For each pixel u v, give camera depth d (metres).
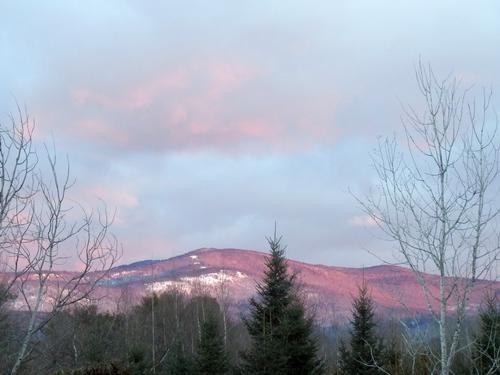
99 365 14.40
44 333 14.02
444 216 10.51
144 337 40.66
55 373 13.88
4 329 11.01
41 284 10.26
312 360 29.30
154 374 30.98
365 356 26.89
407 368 19.30
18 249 10.30
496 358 11.37
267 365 27.47
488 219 10.45
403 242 14.28
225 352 34.47
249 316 36.62
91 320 25.83
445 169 10.79
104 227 15.44
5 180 10.27
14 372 9.70
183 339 44.84
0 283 10.72
